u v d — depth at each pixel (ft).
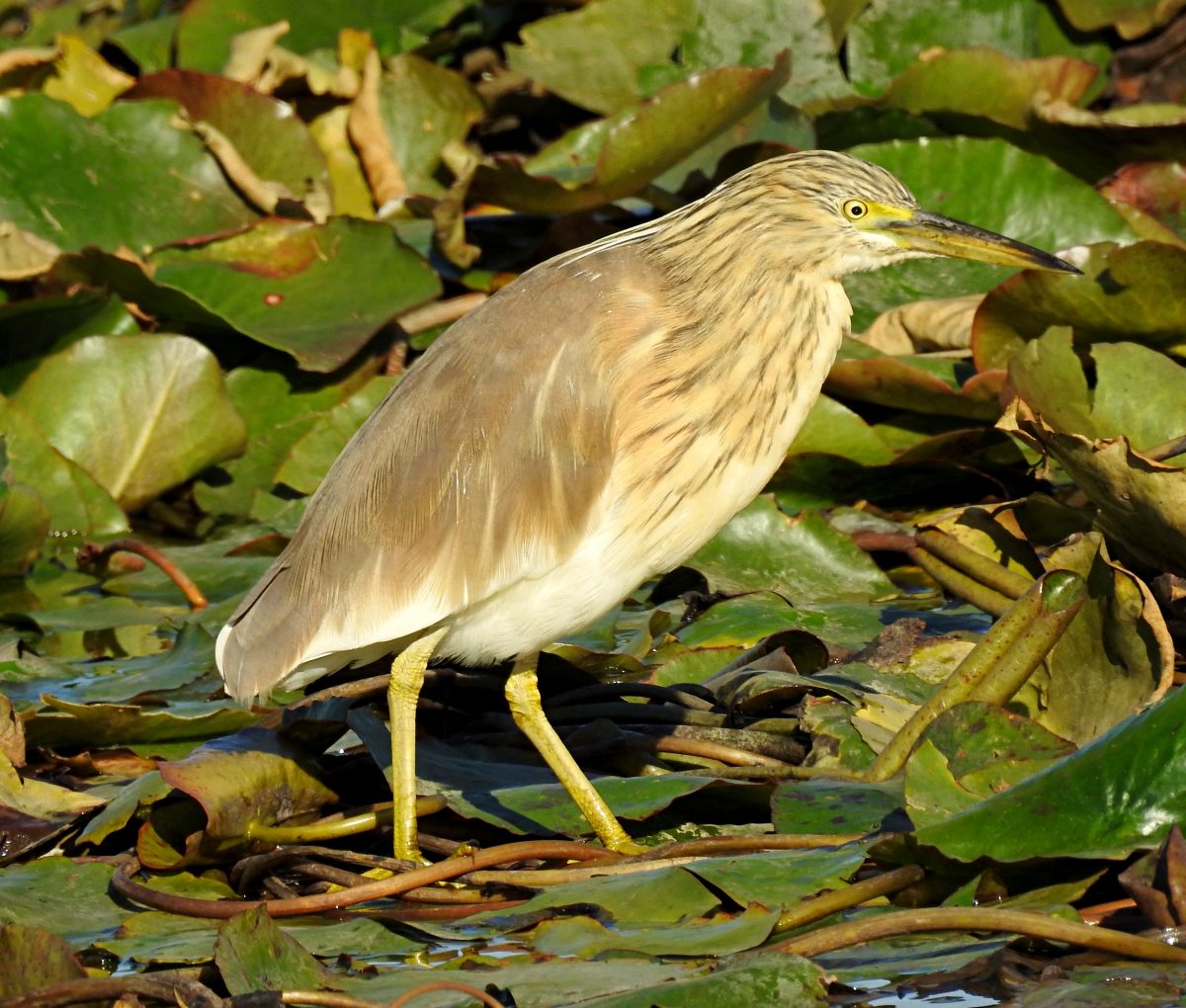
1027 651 26.50
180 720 31.48
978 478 40.88
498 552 27.58
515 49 53.21
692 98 44.14
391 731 27.53
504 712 32.71
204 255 49.80
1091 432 34.83
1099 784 22.93
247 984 21.66
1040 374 35.12
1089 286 38.06
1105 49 53.26
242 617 28.63
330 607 27.78
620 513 27.86
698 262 28.43
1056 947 22.41
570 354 28.02
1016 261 28.68
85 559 44.24
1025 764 25.05
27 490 42.50
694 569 37.24
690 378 27.94
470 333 28.76
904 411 42.57
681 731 30.09
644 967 22.16
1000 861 22.56
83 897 26.07
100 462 47.16
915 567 38.68
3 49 62.64
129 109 52.19
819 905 23.08
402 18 59.62
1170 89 52.44
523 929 24.34
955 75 48.75
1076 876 23.17
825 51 52.26
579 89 52.85
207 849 26.81
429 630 27.96
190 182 51.98
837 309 29.27
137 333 48.21
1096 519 32.71
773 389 28.58
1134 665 26.43
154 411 47.32
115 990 21.47
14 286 50.11
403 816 27.07
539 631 28.09
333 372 48.91
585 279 28.73
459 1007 21.49
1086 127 48.34
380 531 27.81
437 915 25.02
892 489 41.11
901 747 27.04
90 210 50.96
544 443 27.73
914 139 47.65
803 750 29.32
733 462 28.53
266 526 45.09
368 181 55.67
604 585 28.17
